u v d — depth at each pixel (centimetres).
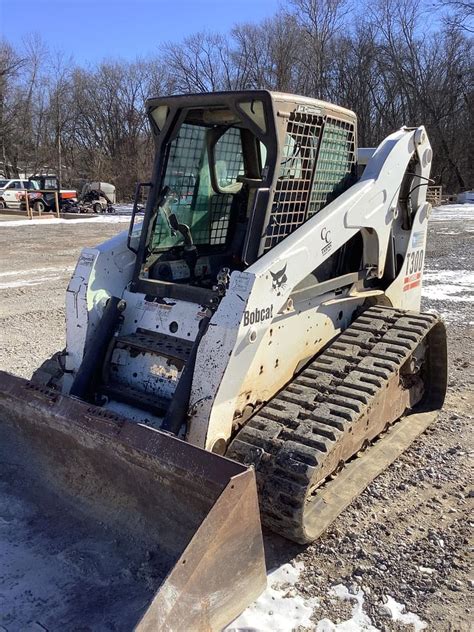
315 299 418
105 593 292
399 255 518
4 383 376
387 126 4650
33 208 3095
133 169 4775
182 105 382
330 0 4441
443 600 310
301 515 316
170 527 308
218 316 337
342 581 322
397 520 377
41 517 343
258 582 286
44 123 5181
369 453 439
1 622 277
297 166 383
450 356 694
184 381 338
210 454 284
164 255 422
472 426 509
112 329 393
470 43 4559
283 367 394
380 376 391
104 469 335
